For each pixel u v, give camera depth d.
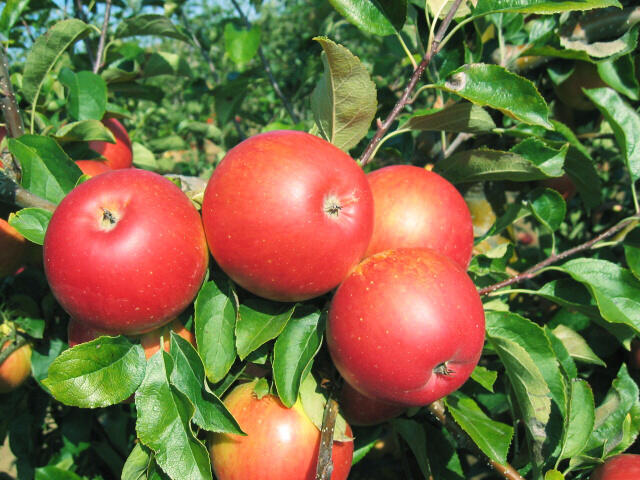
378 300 0.22
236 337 0.23
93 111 0.37
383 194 0.26
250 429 0.25
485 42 0.40
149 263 0.21
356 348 0.22
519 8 0.26
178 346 0.24
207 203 0.23
